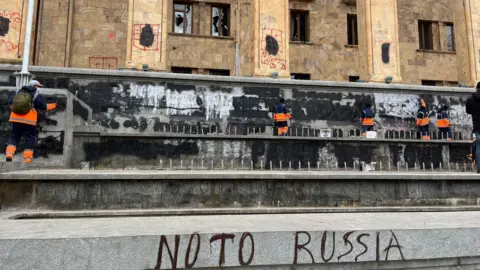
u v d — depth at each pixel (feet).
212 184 21.09
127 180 20.02
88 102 43.39
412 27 83.76
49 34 68.08
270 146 37.63
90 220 13.61
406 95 52.44
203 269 9.84
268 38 51.72
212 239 9.98
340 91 50.21
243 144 37.14
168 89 45.57
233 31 77.05
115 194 19.84
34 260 9.20
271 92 48.32
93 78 43.88
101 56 70.69
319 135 48.62
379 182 22.99
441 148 41.86
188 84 46.16
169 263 9.64
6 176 18.57
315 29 79.77
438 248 11.14
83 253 9.36
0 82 42.42
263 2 52.34
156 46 48.80
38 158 27.71
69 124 30.42
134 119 44.29
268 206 21.49
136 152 34.12
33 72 42.47
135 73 44.62
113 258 9.44
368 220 13.39
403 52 82.43
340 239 10.65
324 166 38.47
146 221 13.21
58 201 19.13
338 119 49.57
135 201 20.02
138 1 49.03
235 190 21.33
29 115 26.22
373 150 39.91
